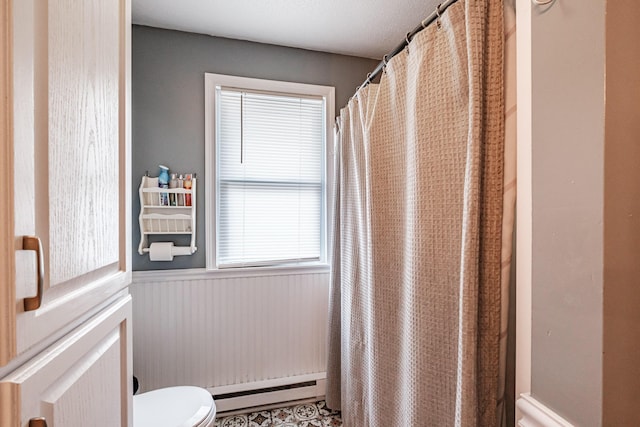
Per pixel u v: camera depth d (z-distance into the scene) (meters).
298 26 1.82
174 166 1.85
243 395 1.90
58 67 0.51
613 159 0.51
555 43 0.58
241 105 1.97
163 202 1.79
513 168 0.82
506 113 0.83
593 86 0.52
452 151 0.94
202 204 1.90
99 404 0.67
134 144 1.79
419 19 1.75
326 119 2.12
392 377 1.27
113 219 0.74
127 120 0.82
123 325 0.81
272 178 2.04
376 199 1.37
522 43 0.72
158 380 1.80
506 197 0.83
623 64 0.51
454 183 0.94
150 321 1.79
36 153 0.46
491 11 0.83
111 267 0.74
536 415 0.62
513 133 0.81
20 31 0.42
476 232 0.82
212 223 1.90
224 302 1.91
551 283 0.60
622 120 0.51
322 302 2.09
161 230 1.80
